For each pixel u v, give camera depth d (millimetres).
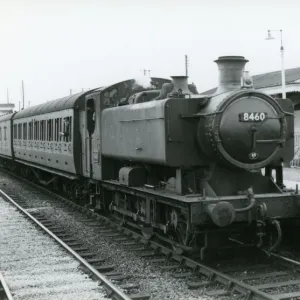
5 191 18266
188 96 8867
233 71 8500
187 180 8289
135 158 9344
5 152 26234
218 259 8281
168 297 6609
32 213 13578
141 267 8117
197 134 8031
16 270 7848
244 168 7754
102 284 7039
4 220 12289
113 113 10469
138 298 6500
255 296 6359
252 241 8484
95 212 13008
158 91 9977
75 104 13375
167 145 7957
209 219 7422
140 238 9961
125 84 11484
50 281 7219
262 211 7453
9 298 6383
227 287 6793
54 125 15742
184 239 8133
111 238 10375
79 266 8031
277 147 7906
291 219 8531
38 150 18266
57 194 16844
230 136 7594
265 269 7754
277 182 8516
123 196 11109
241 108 7641
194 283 7039
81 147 13367
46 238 10234
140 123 9016
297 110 23172
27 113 20578
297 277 7328
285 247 8875
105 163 11414
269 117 7777
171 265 8148
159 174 9617
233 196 7844
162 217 8953
